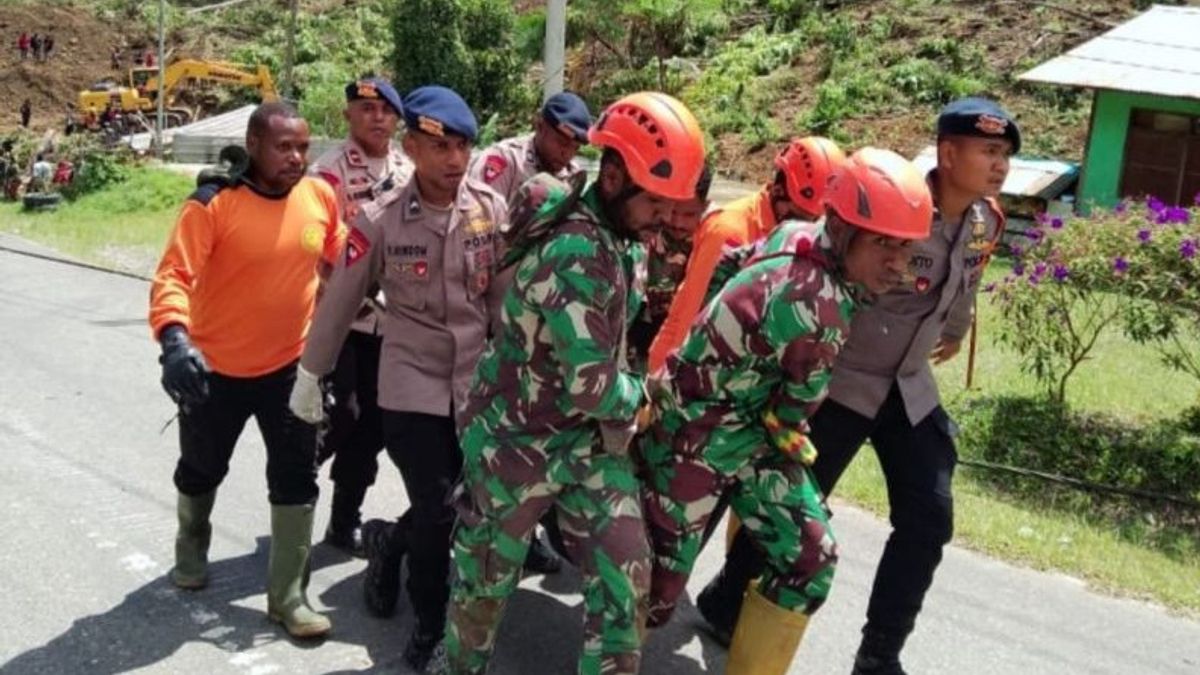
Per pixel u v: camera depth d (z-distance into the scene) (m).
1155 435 7.27
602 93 30.47
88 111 38.44
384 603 4.36
